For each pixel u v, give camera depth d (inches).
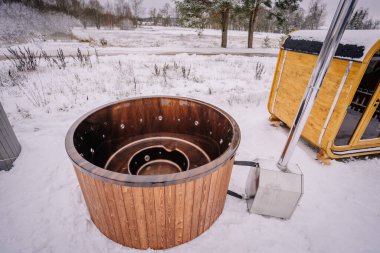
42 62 382.0
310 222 101.0
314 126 140.1
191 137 131.1
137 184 62.4
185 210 75.4
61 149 147.3
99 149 110.1
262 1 653.9
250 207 100.3
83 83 281.4
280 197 92.6
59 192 111.7
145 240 82.1
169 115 129.9
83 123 95.3
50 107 211.8
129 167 110.6
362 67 107.2
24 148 144.4
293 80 158.6
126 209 71.2
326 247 90.7
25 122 180.9
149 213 72.0
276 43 981.2
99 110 105.3
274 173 92.3
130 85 282.5
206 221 89.4
